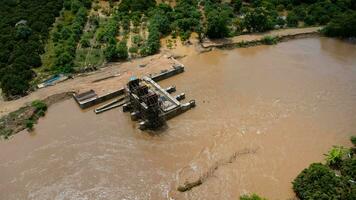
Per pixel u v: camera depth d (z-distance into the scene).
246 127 79.44
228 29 113.50
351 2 124.12
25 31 109.00
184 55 105.75
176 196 64.88
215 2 131.38
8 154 75.44
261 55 106.06
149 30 113.44
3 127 81.31
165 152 74.31
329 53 105.81
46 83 93.75
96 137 78.88
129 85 82.00
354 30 110.38
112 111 86.25
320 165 65.44
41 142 78.12
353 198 58.12
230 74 97.75
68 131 80.75
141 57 104.44
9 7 126.75
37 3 128.25
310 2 129.00
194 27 115.75
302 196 61.50
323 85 91.69
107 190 66.88
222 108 85.38
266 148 73.94
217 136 77.44
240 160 71.38
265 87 91.88
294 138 76.12
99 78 95.38
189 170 69.56
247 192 64.88
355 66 99.25
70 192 66.88
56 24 120.19
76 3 128.62
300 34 113.88
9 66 97.75
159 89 89.38
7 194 67.12
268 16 120.56
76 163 72.81
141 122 79.94
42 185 68.50
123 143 77.06
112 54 101.31
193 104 85.88
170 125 81.31
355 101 85.75
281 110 83.94
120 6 126.88
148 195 65.50
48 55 104.38
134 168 71.06
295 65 100.50
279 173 68.31
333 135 76.50
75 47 107.00
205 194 64.94
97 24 119.38
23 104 87.12
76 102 89.19
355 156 70.25
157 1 135.75
